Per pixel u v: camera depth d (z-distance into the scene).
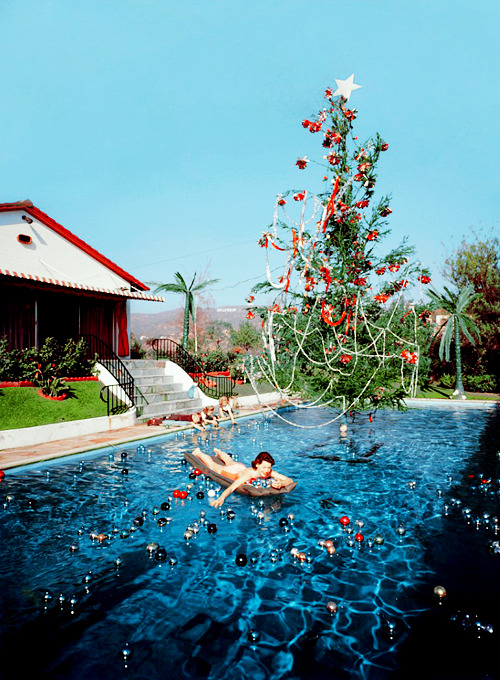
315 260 9.78
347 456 10.91
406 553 5.59
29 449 10.37
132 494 7.80
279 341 10.70
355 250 10.59
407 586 4.76
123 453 10.18
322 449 11.68
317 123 9.83
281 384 10.53
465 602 4.42
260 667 3.48
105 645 3.75
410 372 10.83
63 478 8.73
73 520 6.61
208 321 45.16
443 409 20.34
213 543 5.88
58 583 4.80
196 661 3.55
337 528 6.43
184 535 6.02
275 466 9.91
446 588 4.70
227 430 14.24
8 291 15.45
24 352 13.75
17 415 11.57
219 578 4.96
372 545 5.80
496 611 4.25
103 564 5.27
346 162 10.05
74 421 12.03
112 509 7.07
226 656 3.62
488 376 27.97
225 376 23.80
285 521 6.46
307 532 6.28
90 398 14.16
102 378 15.77
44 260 17.20
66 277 17.91
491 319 29.83
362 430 14.72
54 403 12.88
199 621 4.13
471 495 7.94
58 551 5.59
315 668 3.46
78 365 15.53
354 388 10.59
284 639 3.85
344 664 3.51
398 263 10.33
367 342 10.60
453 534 6.19
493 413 19.03
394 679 3.33
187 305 27.34
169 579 4.93
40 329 16.80
